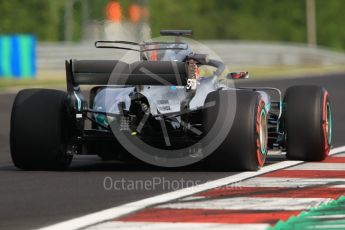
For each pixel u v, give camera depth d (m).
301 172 31.31
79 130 32.59
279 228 21.00
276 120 35.66
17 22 197.88
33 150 31.56
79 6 195.88
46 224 21.59
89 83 31.47
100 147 32.41
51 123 31.34
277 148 35.19
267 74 132.12
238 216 22.38
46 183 28.80
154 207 23.70
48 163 31.77
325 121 34.31
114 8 67.81
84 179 29.75
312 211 23.22
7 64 105.25
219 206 23.86
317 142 34.03
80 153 32.66
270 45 159.38
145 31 44.78
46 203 24.75
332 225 21.50
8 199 25.50
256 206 23.89
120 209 23.41
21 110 31.59
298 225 21.42
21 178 30.09
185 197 25.41
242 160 30.95
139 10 70.25
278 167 32.66
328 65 173.12
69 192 26.77
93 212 23.27
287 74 133.62
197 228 20.83
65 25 197.25
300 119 34.00
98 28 67.88
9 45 105.38
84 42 130.12
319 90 34.34
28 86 99.00
